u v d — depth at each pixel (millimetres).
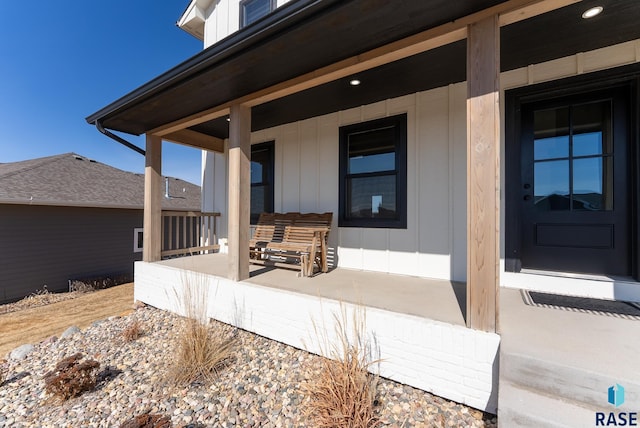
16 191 7082
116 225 8844
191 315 2896
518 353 1668
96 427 1972
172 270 4023
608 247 2723
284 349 2809
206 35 6012
